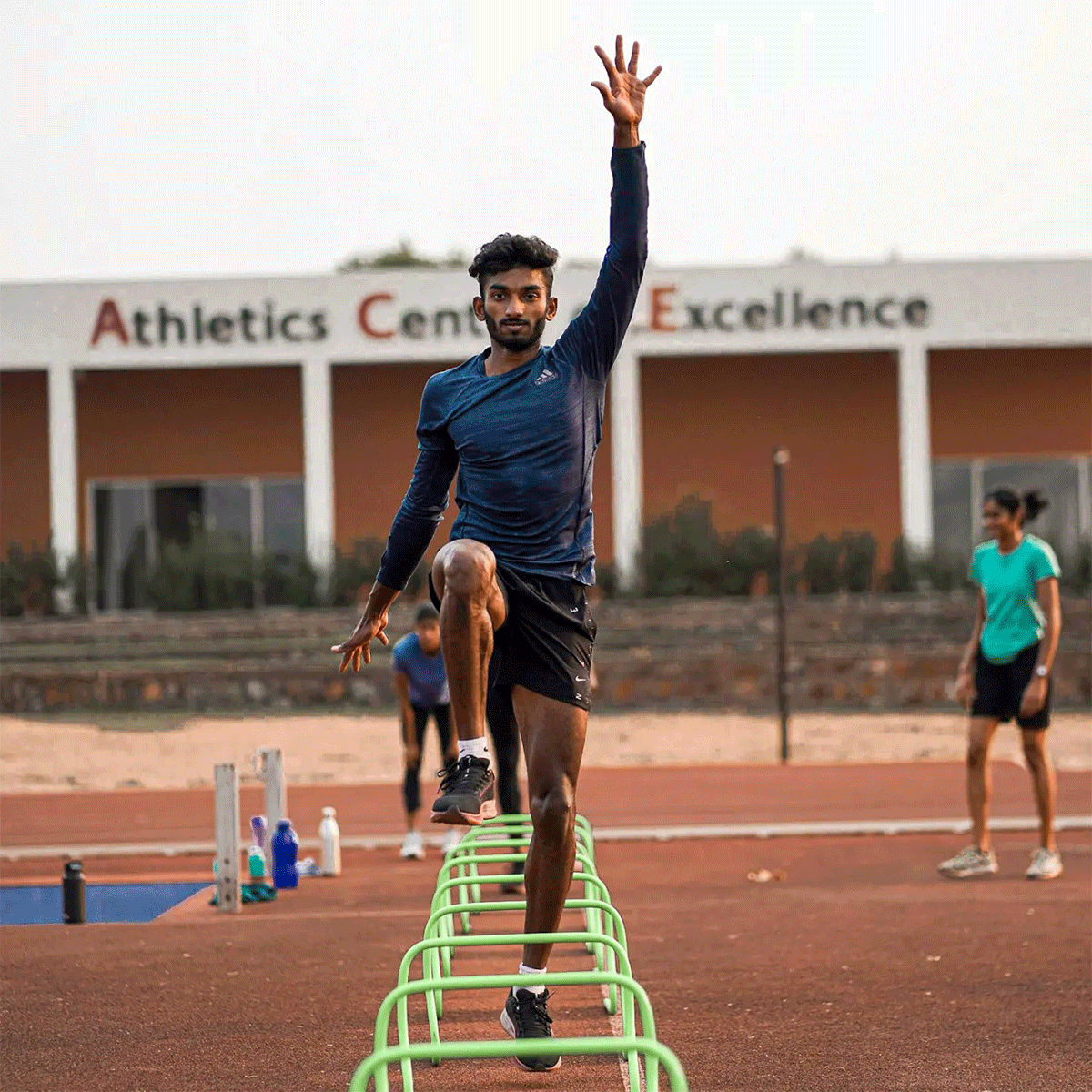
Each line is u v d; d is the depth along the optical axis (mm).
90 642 40312
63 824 22594
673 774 27422
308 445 43312
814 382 46281
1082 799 23078
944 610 39625
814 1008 10484
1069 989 10914
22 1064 9391
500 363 7852
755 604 39750
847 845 18828
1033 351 46688
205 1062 9383
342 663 8688
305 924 14109
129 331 43281
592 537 8070
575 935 7641
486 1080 8883
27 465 46344
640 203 7750
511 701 8133
